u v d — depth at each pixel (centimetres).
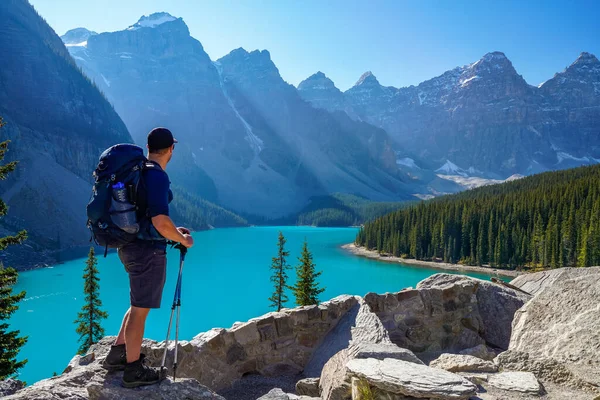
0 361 1709
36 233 16338
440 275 1070
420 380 456
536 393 518
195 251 17012
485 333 974
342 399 557
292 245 19012
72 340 6347
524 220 12350
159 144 389
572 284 714
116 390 366
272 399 488
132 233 356
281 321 824
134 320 370
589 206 11194
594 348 589
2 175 1788
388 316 916
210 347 730
